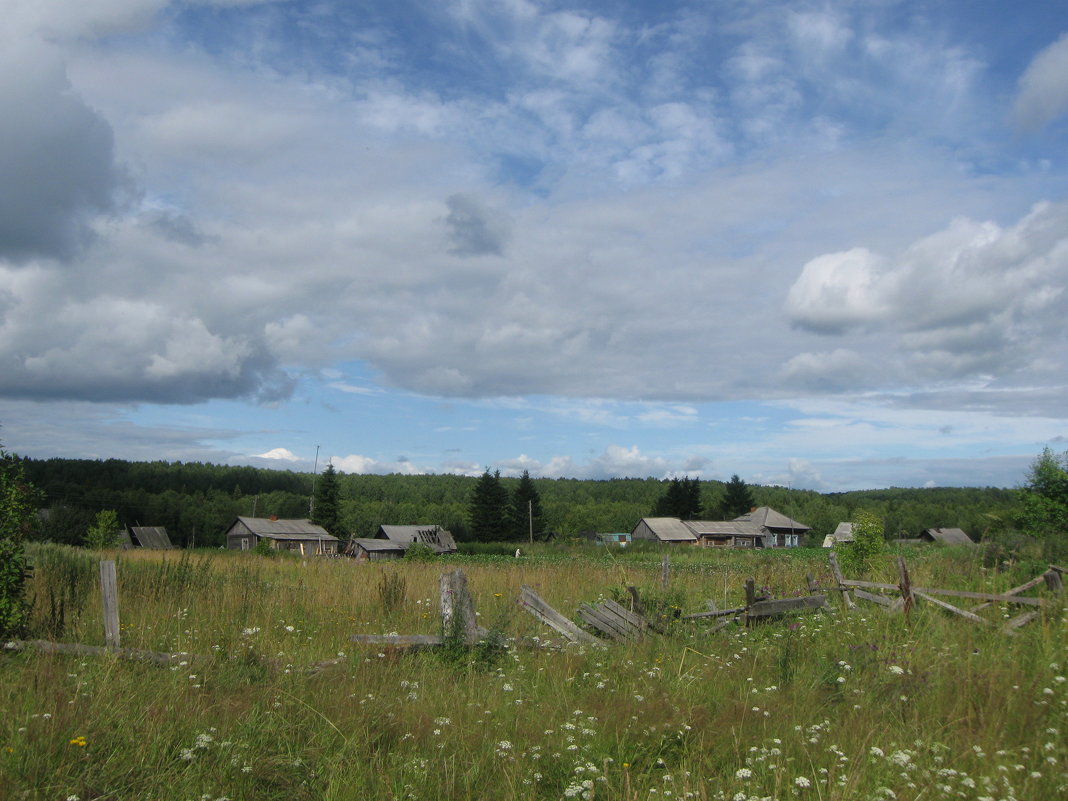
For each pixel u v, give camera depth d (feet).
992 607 35.19
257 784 17.65
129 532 274.16
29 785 16.31
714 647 33.06
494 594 51.19
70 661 26.48
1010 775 17.30
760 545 329.52
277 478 473.26
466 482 582.76
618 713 22.56
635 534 336.90
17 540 30.22
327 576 63.57
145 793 16.58
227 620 36.47
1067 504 74.54
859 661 26.89
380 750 19.88
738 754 19.17
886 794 16.28
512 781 17.83
